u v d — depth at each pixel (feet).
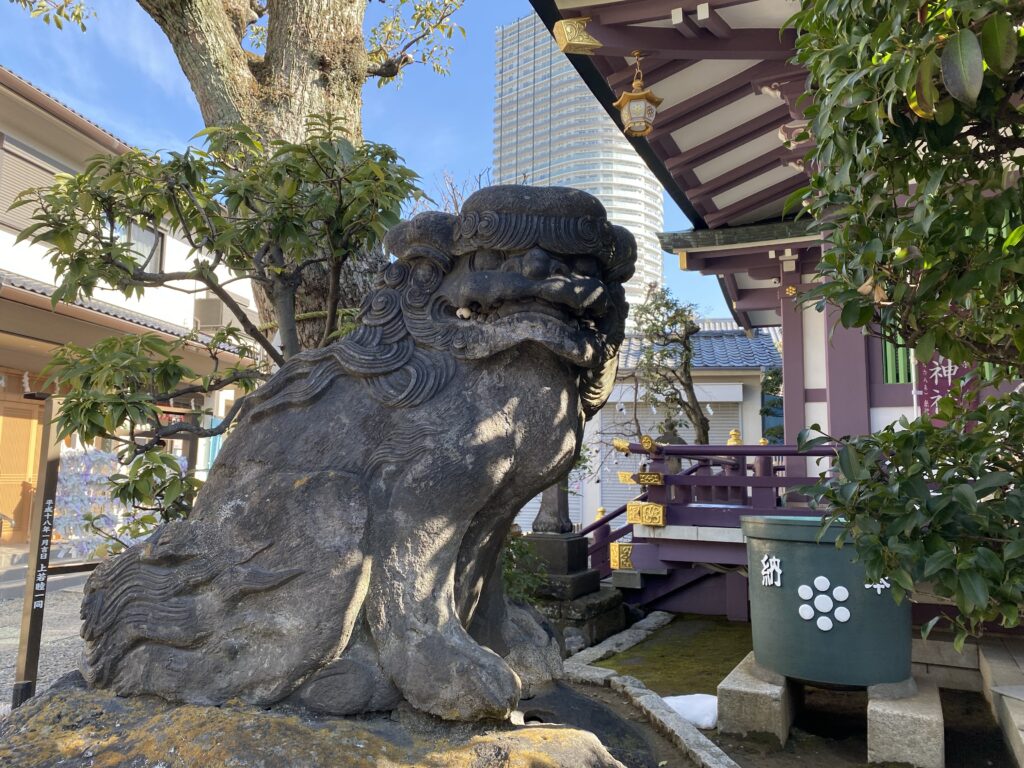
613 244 7.90
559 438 7.57
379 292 8.00
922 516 6.11
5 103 30.32
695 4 15.46
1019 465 6.93
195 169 10.55
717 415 45.85
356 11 16.66
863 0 5.49
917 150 6.30
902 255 6.30
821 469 24.11
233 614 7.05
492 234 7.35
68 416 9.80
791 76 17.60
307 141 10.90
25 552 32.22
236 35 17.13
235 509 7.39
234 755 6.01
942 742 10.43
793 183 23.61
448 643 6.68
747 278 29.35
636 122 17.83
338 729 6.42
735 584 22.11
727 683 11.98
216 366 12.61
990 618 6.32
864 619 11.39
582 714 8.29
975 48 4.39
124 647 7.36
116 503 14.08
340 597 6.79
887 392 22.53
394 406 7.44
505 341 7.30
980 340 7.03
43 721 7.03
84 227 10.66
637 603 23.20
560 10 16.61
